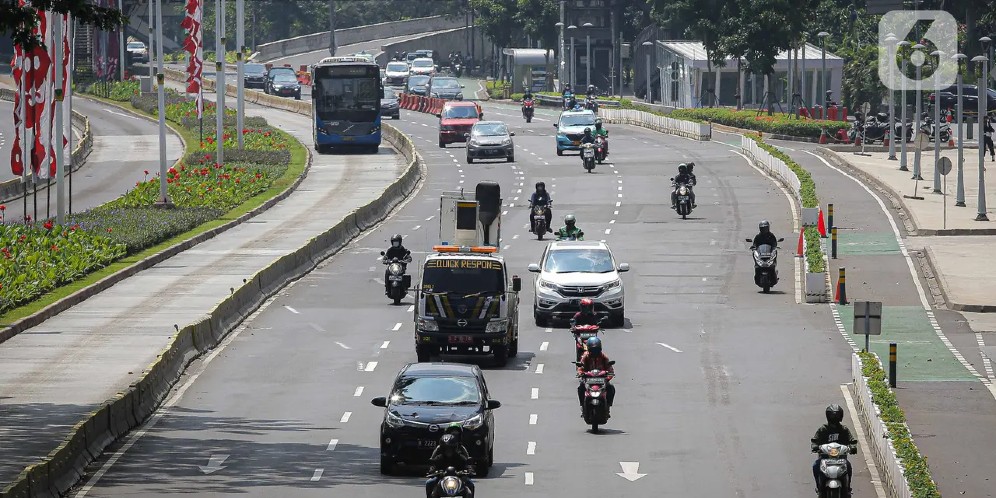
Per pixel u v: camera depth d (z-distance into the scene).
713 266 166.88
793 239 183.38
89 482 79.94
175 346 112.19
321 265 171.25
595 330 113.56
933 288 154.00
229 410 100.00
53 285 144.62
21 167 175.25
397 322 134.75
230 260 169.75
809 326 133.75
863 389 97.38
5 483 74.38
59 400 97.69
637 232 192.00
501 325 113.62
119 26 113.25
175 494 76.94
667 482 80.50
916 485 70.56
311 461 85.12
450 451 69.50
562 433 93.12
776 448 89.19
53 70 171.88
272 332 130.25
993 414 100.75
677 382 109.94
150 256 167.62
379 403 83.81
